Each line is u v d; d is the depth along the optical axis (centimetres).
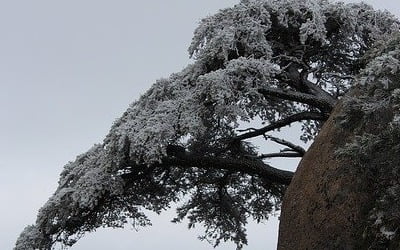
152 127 1594
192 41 1792
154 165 1780
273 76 1656
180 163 1778
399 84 934
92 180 1705
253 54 1675
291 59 1758
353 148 924
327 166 1187
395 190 932
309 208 1198
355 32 1814
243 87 1574
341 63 1900
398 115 898
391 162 911
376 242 1045
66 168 1938
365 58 1384
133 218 1988
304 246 1180
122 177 1805
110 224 1964
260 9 1748
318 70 1802
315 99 1659
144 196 1995
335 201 1139
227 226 2247
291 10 1781
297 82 1786
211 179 2042
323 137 1246
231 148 1823
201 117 1644
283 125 1742
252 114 1936
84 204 1672
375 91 956
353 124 1054
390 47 1115
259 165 1759
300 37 1703
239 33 1700
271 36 1847
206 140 1811
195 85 1733
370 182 1080
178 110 1644
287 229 1245
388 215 941
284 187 2073
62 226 1795
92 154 1925
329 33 1833
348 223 1103
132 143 1603
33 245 1759
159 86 1777
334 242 1118
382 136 889
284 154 1795
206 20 1808
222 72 1555
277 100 1905
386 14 1844
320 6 1805
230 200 2177
